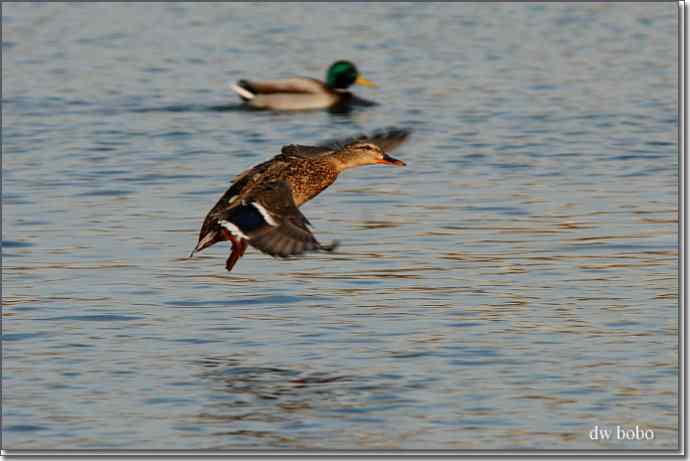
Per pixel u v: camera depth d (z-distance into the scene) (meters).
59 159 34.53
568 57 53.81
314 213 28.25
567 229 26.47
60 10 69.81
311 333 19.59
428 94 46.09
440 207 28.67
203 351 18.80
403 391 17.06
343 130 40.09
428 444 15.36
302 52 56.75
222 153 35.91
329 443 15.41
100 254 24.62
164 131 39.38
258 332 19.64
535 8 69.19
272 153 36.03
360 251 24.81
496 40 58.91
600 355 18.44
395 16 66.81
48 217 27.73
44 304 21.20
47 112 42.41
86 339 19.39
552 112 41.44
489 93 45.66
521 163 33.59
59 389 17.30
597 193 29.95
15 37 60.66
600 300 21.25
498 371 17.81
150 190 30.64
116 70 51.88
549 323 19.98
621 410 16.41
